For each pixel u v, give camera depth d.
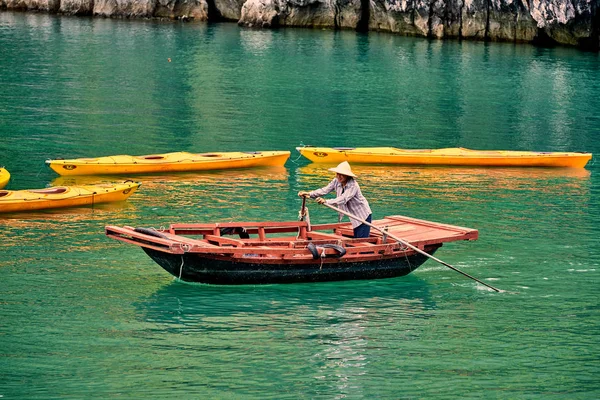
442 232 20.19
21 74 48.25
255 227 19.67
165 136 35.62
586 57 66.38
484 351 16.56
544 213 26.31
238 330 17.02
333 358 16.03
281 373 15.36
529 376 15.58
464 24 74.00
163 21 78.25
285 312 17.92
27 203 24.38
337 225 20.69
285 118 40.38
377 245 19.20
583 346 16.89
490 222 25.09
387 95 47.53
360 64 57.69
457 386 15.11
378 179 30.00
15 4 80.88
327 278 19.48
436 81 52.62
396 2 75.00
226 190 27.73
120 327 16.94
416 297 19.12
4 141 33.31
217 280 18.81
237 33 71.31
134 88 45.81
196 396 14.43
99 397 14.27
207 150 33.72
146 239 17.80
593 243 23.39
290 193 27.73
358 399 14.55
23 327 16.81
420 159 32.47
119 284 19.11
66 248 21.42
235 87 47.62
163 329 16.91
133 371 15.20
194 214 24.80
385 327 17.47
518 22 73.44
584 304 19.05
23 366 15.23
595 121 42.94
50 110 39.44
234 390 14.69
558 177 31.47
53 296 18.34
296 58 58.88
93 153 32.19
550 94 49.97
